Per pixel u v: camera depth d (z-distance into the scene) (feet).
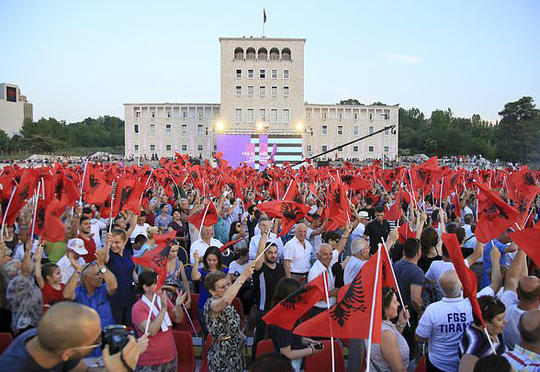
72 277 19.90
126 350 9.90
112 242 24.34
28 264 19.86
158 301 18.25
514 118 315.78
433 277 22.33
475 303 14.57
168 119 301.84
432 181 40.65
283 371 10.14
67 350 9.09
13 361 9.44
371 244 33.81
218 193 54.70
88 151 457.68
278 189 51.83
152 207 58.59
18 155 401.29
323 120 304.91
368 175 85.71
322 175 87.20
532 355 13.30
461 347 15.21
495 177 80.38
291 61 273.13
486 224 21.39
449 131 404.36
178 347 20.76
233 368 17.98
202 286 22.84
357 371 16.39
